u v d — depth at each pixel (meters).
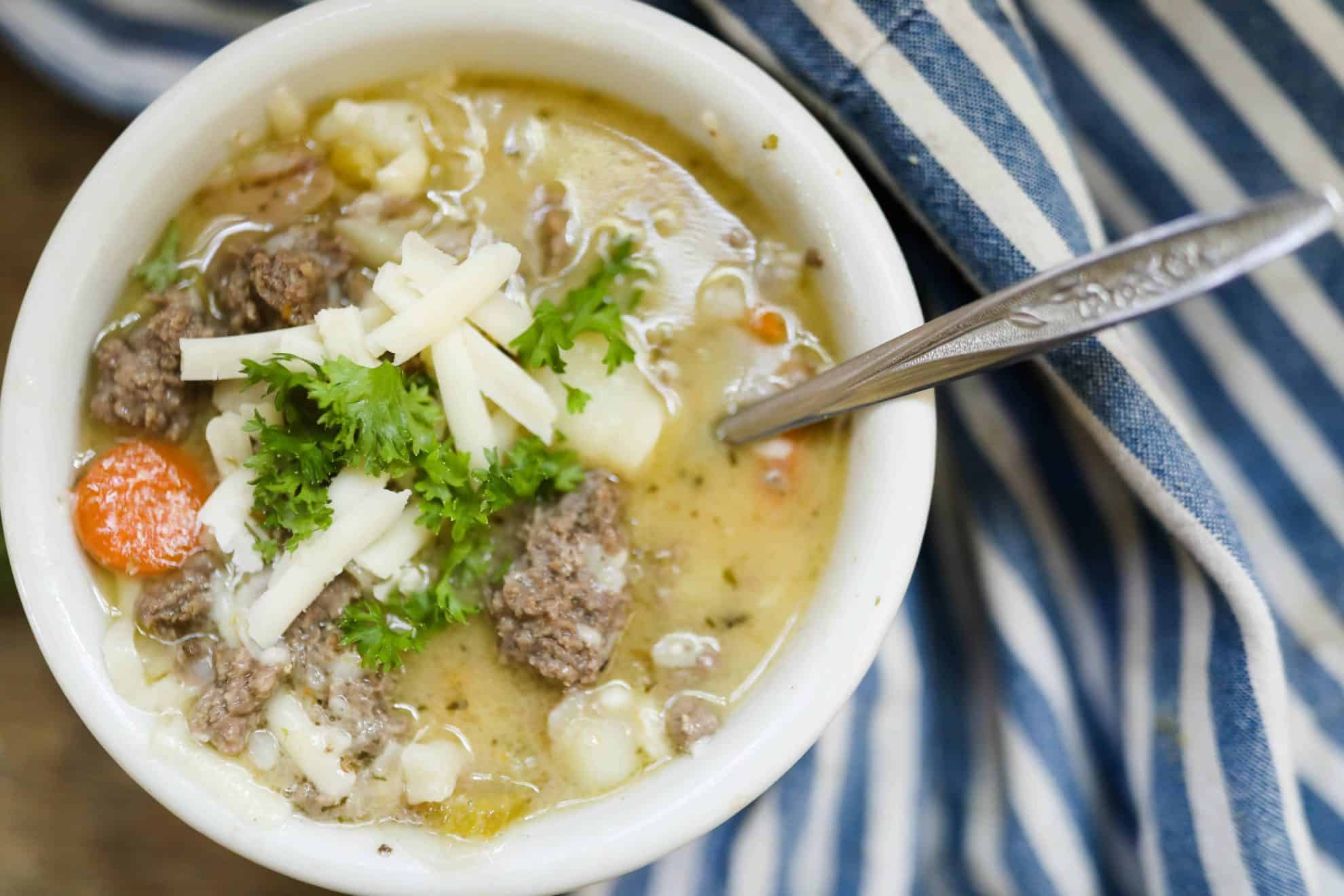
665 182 0.29
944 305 0.31
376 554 0.27
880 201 0.31
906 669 0.34
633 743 0.28
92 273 0.27
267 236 0.28
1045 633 0.33
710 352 0.29
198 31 0.34
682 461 0.29
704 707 0.28
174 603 0.27
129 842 0.36
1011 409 0.32
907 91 0.29
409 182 0.28
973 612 0.34
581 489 0.28
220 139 0.28
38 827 0.36
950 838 0.34
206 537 0.28
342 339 0.27
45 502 0.27
